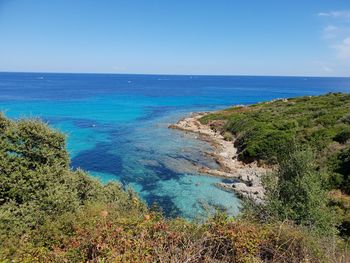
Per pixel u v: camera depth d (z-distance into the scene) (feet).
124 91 511.40
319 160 92.27
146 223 26.45
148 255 21.81
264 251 24.63
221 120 194.08
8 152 50.85
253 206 50.80
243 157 120.67
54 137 54.90
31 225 43.45
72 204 49.08
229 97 432.66
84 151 134.21
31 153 51.52
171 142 152.56
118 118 226.99
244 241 24.09
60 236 34.35
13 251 31.42
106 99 369.50
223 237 24.18
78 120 213.46
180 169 112.16
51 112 248.11
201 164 118.21
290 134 119.85
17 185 47.26
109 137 162.81
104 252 22.74
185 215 75.15
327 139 104.83
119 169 111.65
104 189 62.39
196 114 243.60
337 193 75.10
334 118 131.23
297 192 49.80
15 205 46.42
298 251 24.91
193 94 476.95
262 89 652.07
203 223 27.68
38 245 33.40
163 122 211.41
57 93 443.32
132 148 140.26
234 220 28.94
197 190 92.43
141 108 289.94
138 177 103.81
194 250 22.48
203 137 164.66
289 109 178.60
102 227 26.43
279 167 57.62
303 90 644.69
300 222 45.34
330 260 25.00
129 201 57.26
